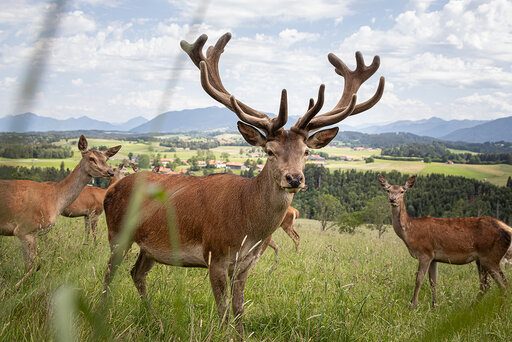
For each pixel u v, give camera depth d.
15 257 1.67
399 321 3.90
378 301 4.79
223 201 3.43
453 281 6.55
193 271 5.16
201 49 4.05
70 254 3.37
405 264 7.59
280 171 3.12
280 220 3.38
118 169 8.52
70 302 0.66
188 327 2.67
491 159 180.00
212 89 3.61
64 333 0.62
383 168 160.62
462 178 100.75
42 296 2.13
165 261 3.73
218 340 2.76
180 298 0.89
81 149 5.68
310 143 3.49
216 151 182.38
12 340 1.85
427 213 89.12
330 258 7.59
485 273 5.96
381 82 3.79
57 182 5.31
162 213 3.63
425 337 1.36
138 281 3.92
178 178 3.93
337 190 92.44
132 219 0.77
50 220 5.01
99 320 0.71
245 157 163.25
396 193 6.30
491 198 86.12
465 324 1.32
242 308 3.44
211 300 4.04
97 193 8.56
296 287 5.22
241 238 3.36
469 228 5.97
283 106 3.10
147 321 3.02
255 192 3.34
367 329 3.75
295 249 9.00
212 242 3.38
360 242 11.98
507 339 3.15
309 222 59.47
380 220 46.69
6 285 1.85
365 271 6.22
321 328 3.54
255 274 5.50
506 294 3.29
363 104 3.85
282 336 3.41
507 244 5.68
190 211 3.56
